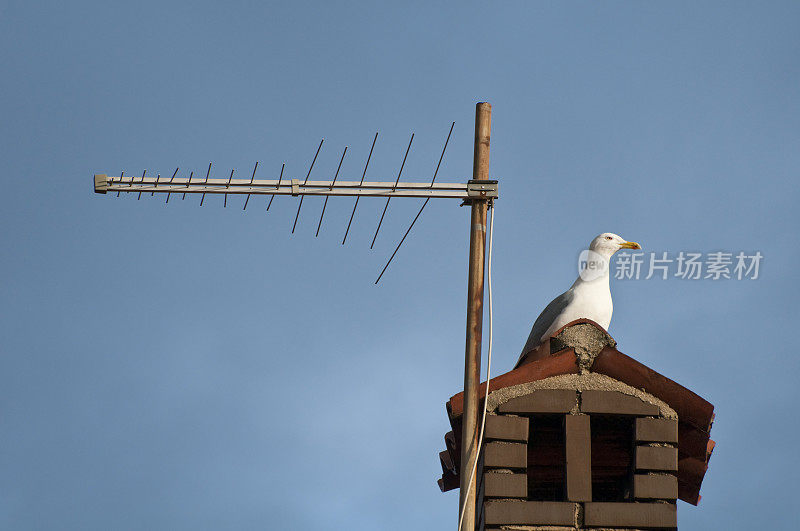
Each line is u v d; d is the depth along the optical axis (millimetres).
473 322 16500
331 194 16969
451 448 17469
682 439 16656
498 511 15992
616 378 16719
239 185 17016
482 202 16938
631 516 15953
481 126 17203
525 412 16453
